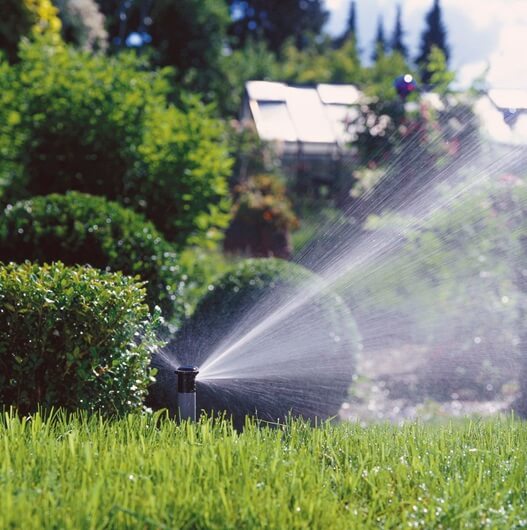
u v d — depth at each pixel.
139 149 9.60
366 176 12.48
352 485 3.40
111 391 4.68
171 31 30.09
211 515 2.95
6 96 9.88
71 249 6.57
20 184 9.77
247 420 4.45
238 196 15.16
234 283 6.73
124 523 2.83
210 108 10.35
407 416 7.38
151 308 6.45
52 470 3.36
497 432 4.59
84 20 21.31
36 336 4.55
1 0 15.40
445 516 3.07
